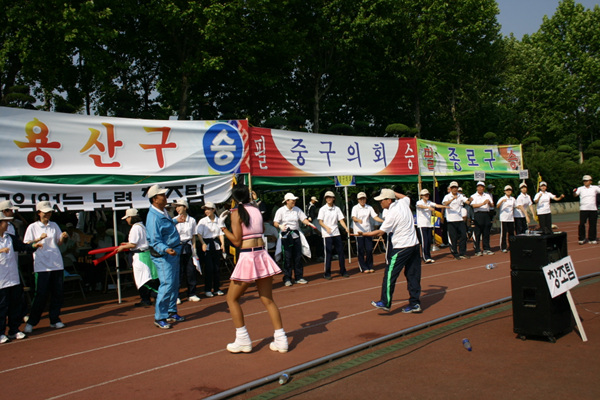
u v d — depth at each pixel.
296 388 4.96
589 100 44.41
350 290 10.29
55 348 6.91
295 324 7.59
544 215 16.14
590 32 45.62
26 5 16.19
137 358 6.23
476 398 4.46
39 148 9.26
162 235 7.91
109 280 12.54
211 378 5.35
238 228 6.11
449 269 12.41
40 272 7.96
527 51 44.78
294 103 32.06
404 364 5.47
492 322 7.03
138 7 20.05
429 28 31.11
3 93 19.70
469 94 37.44
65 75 20.80
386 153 15.54
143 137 10.50
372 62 31.56
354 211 12.92
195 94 26.22
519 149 20.48
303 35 25.02
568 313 6.34
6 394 5.16
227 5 20.02
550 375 4.92
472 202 14.77
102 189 9.81
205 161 11.27
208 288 10.54
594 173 36.97
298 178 13.12
